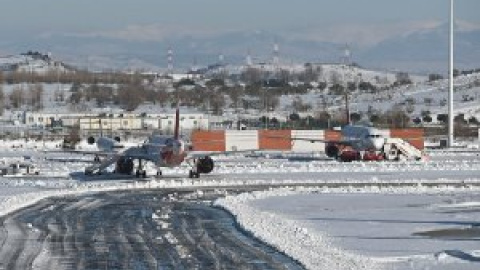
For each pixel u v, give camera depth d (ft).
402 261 257.75
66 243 298.56
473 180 602.85
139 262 258.37
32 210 409.08
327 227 342.64
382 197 477.36
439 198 472.03
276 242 294.66
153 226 349.20
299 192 506.07
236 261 260.01
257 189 536.83
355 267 244.42
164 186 555.28
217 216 385.91
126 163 655.76
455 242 299.38
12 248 285.64
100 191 517.96
